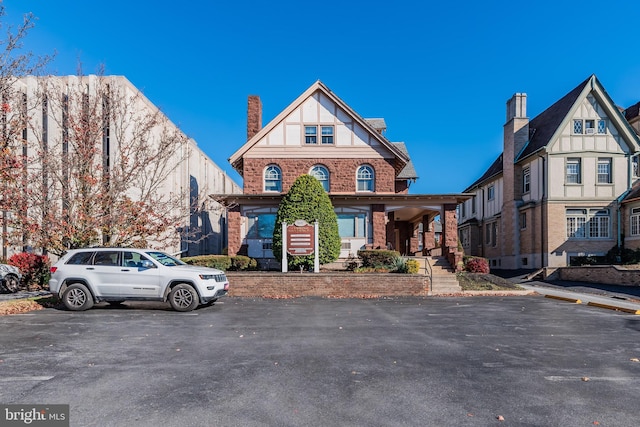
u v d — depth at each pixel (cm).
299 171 2206
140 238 1504
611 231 2359
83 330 827
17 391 477
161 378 525
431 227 2664
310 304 1255
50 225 1298
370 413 422
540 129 2659
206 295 1077
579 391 491
